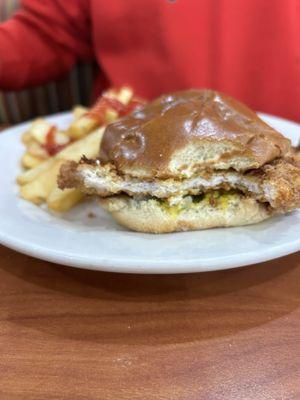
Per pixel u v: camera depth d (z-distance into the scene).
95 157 0.19
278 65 0.36
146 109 0.19
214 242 0.15
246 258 0.14
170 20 0.35
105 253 0.14
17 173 0.23
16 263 0.17
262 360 0.13
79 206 0.20
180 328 0.14
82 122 0.24
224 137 0.16
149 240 0.16
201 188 0.17
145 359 0.13
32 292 0.15
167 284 0.16
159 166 0.16
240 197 0.17
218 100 0.18
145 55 0.37
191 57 0.36
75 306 0.15
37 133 0.25
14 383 0.12
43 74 0.40
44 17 0.38
